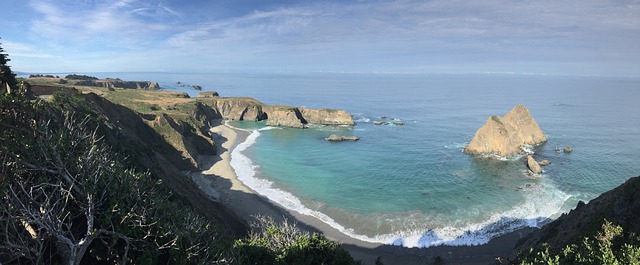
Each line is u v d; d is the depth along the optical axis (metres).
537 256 23.59
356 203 54.03
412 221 47.94
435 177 66.12
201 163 75.75
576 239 25.83
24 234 10.52
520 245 39.88
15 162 11.13
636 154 81.50
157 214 13.66
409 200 55.03
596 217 28.14
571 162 75.25
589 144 91.88
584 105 194.88
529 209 51.56
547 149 86.31
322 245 24.30
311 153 85.56
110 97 117.94
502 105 194.12
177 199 32.69
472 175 67.19
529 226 46.38
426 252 40.84
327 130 118.06
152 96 137.75
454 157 80.25
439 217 49.06
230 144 96.81
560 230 34.41
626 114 154.12
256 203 54.03
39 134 12.59
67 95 47.06
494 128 81.56
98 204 12.09
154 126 72.19
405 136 105.25
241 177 66.62
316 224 47.41
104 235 12.31
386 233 45.03
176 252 12.75
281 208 52.31
